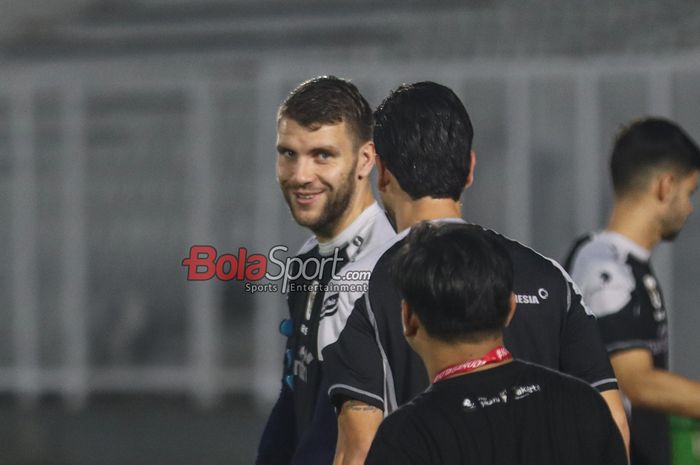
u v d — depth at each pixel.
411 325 8.05
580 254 13.07
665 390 12.25
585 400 7.81
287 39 33.25
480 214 30.12
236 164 31.81
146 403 31.98
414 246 7.94
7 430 29.33
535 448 7.61
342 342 9.21
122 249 32.97
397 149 9.38
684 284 28.78
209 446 27.17
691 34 30.55
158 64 33.09
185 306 32.62
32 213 32.50
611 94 29.42
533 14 31.66
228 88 31.97
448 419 7.57
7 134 32.81
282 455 11.23
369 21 33.03
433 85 9.52
